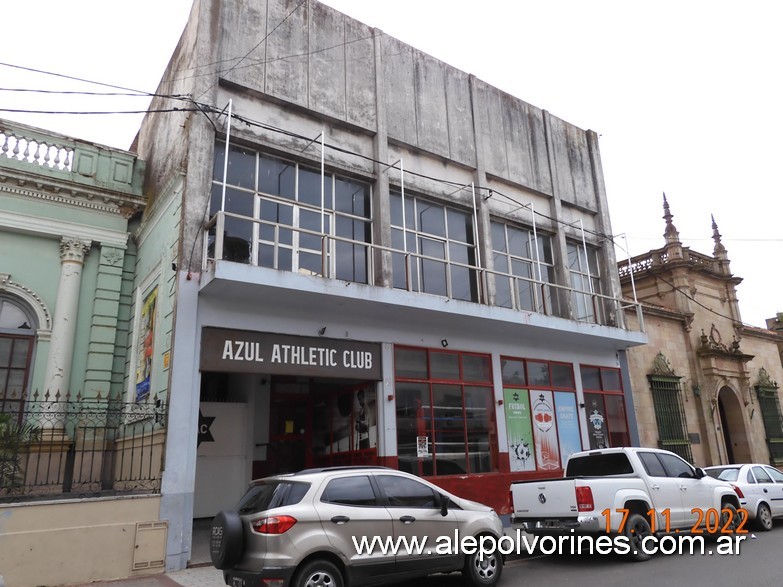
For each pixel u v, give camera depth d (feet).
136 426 38.11
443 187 51.57
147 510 30.60
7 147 42.93
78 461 40.24
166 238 39.17
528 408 51.06
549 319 50.26
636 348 64.90
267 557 20.61
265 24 43.19
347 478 23.77
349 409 45.01
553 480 31.17
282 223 41.60
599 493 29.89
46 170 44.01
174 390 33.14
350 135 46.70
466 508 26.55
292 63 43.98
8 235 42.09
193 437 33.19
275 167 42.52
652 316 68.44
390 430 41.55
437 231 50.80
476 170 53.78
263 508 21.81
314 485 22.74
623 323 60.90
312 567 21.24
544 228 59.11
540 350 53.67
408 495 24.99
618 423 58.59
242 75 41.06
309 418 49.24
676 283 74.13
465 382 47.24
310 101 44.27
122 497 30.01
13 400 39.34
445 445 44.55
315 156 44.01
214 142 39.34
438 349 46.24
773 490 42.60
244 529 21.62
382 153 47.21
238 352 36.14
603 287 63.46
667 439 63.98
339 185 45.75
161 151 45.60
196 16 40.83
